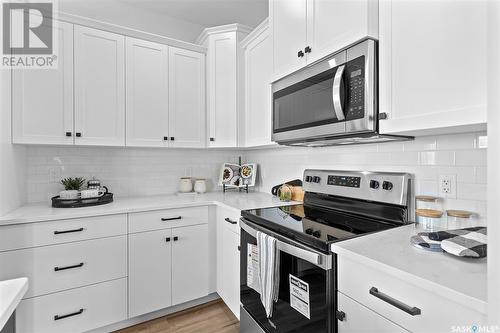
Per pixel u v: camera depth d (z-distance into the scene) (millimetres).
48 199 2059
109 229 1762
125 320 1879
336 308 1001
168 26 2633
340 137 1360
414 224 1289
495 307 553
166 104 2238
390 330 809
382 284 832
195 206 2078
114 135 2018
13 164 1716
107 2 2352
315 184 1842
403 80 1056
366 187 1490
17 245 1498
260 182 2689
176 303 2006
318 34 1394
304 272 1105
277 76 1735
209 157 2762
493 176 555
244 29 2336
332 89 1317
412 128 1025
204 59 2430
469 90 857
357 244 1006
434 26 952
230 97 2334
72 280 1646
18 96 1701
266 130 1994
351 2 1202
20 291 660
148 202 2053
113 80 2014
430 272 750
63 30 1838
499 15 549
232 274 1879
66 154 2131
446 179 1204
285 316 1216
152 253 1915
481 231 1006
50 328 1581
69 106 1854
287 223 1340
